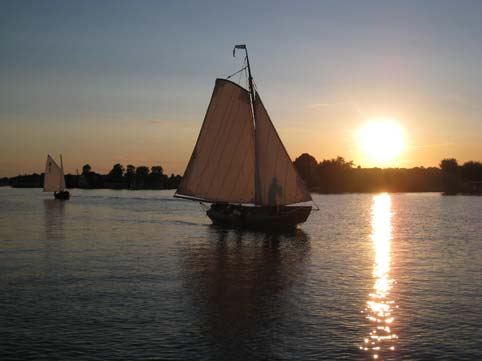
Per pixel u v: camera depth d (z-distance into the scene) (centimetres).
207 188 6631
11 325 2448
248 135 6512
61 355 2106
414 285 3303
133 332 2362
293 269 3838
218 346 2206
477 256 4497
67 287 3191
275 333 2359
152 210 10875
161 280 3412
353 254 4594
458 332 2383
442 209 11981
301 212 6372
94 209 11081
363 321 2534
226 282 3362
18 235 5956
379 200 17588
